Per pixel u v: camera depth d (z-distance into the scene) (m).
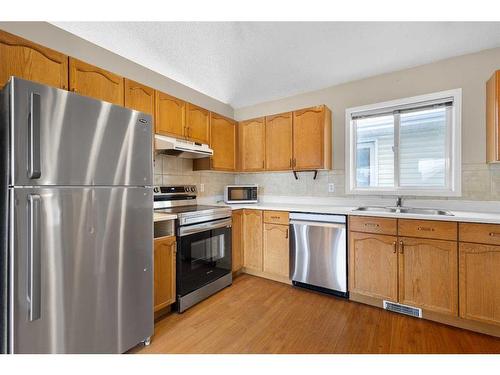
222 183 3.60
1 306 1.17
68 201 1.26
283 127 3.06
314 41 2.04
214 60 2.37
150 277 1.71
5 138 1.16
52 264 1.21
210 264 2.48
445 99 2.37
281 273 2.73
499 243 1.67
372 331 1.83
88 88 1.83
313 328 1.88
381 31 1.91
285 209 2.69
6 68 1.45
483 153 2.19
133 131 1.59
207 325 1.94
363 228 2.21
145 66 2.49
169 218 2.07
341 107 2.93
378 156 2.78
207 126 2.97
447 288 1.85
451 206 2.32
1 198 1.19
